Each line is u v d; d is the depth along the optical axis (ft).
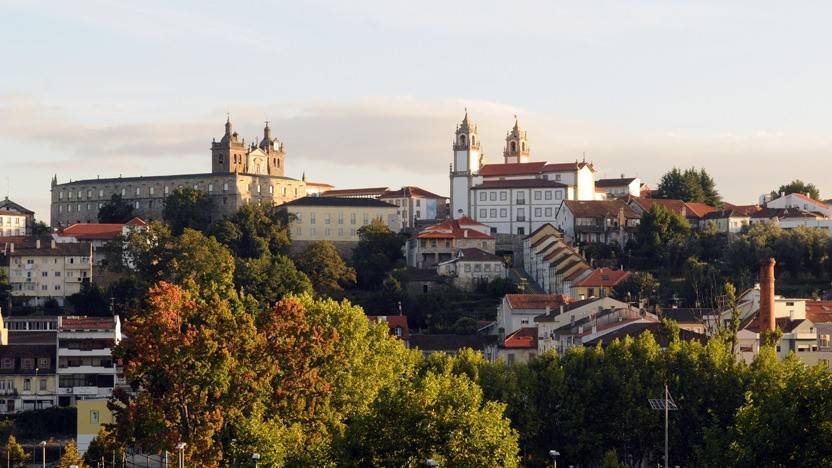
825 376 582.76
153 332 652.07
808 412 574.56
